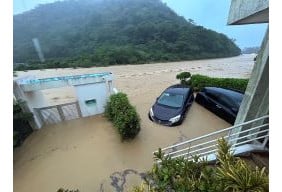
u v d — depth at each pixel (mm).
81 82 10570
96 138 9297
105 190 6523
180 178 3727
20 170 7602
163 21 79312
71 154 8320
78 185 6770
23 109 9508
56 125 10648
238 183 3264
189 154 5527
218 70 31094
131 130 8727
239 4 4578
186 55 58781
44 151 8602
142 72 28859
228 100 10086
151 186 3957
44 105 11562
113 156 8031
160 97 11062
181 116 9922
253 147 5109
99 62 43812
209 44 67375
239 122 5891
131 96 15398
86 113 11383
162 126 9922
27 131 9711
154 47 60938
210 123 10164
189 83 15945
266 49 4766
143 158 7844
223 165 3777
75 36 62625
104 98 11453
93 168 7465
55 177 7160
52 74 32062
